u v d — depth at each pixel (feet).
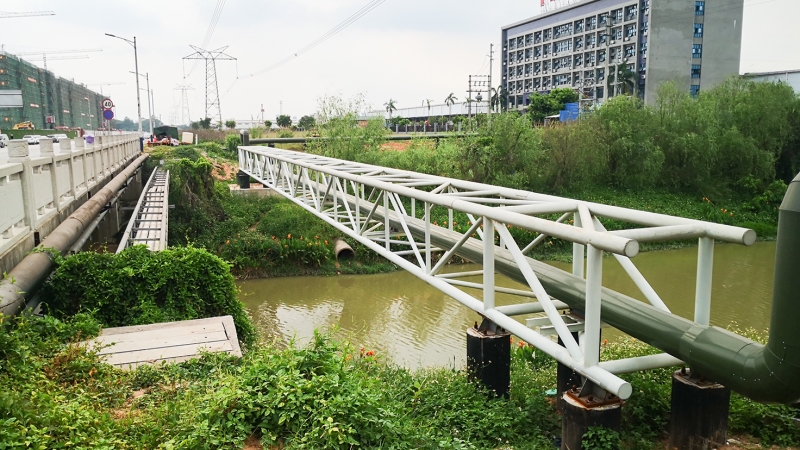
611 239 14.15
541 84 222.28
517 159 85.25
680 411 16.61
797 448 16.79
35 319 20.21
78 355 17.95
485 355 21.45
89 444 12.54
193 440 13.17
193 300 25.77
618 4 179.73
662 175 92.68
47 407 13.44
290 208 70.13
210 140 152.76
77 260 24.50
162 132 147.84
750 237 14.30
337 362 16.55
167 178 64.18
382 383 19.98
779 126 95.30
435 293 51.24
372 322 42.47
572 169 87.10
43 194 26.11
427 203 24.20
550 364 27.68
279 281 57.52
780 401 13.19
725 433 16.35
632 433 17.63
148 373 18.19
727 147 92.38
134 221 36.68
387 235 28.40
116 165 55.11
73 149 34.76
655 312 16.57
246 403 14.34
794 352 12.34
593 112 94.43
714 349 14.46
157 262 25.64
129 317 24.30
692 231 15.25
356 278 58.18
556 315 16.80
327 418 13.71
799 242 12.10
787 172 101.24
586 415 16.06
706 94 101.96
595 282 15.28
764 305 43.83
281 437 14.10
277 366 15.93
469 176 84.02
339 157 90.22
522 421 19.02
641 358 16.38
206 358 19.65
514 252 18.33
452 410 19.47
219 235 63.62
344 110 93.61
